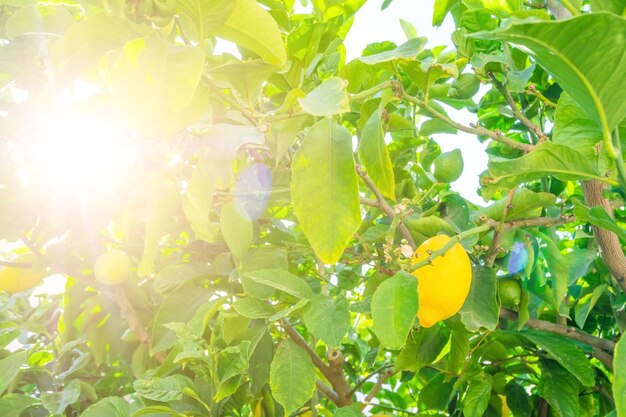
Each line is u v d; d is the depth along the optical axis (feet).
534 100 4.02
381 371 4.80
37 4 3.00
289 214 4.45
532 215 3.43
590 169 2.54
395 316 2.66
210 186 2.68
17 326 4.52
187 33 2.59
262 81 2.72
